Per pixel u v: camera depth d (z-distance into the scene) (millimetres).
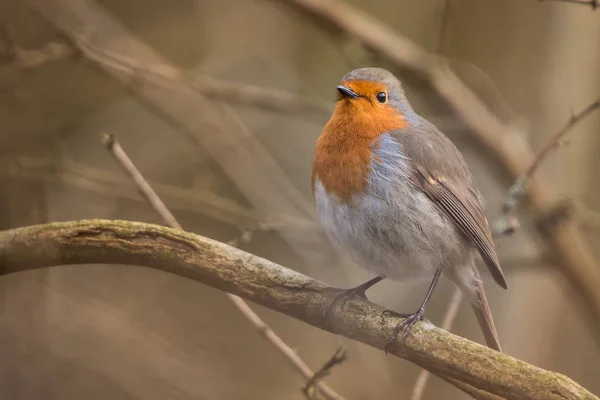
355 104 7805
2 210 10602
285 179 12133
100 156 12406
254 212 11398
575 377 12578
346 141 7711
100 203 11688
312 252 12016
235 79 13469
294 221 11250
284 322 12211
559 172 12875
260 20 13453
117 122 12578
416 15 14273
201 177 12516
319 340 12094
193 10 13398
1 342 9742
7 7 11633
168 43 13445
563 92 12922
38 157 11477
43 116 11828
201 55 13508
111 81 11883
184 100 12453
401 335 6156
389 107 8070
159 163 12609
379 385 11625
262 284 6387
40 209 10391
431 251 7680
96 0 13281
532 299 12281
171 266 6371
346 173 7613
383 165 7590
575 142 12867
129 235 6305
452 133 12516
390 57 12102
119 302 11836
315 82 13633
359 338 6328
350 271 11695
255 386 11516
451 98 12328
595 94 13016
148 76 11117
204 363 11531
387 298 11898
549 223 11391
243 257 6410
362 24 12102
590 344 12789
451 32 14422
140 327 11195
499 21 14352
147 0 13422
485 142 12281
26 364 9789
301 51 13688
